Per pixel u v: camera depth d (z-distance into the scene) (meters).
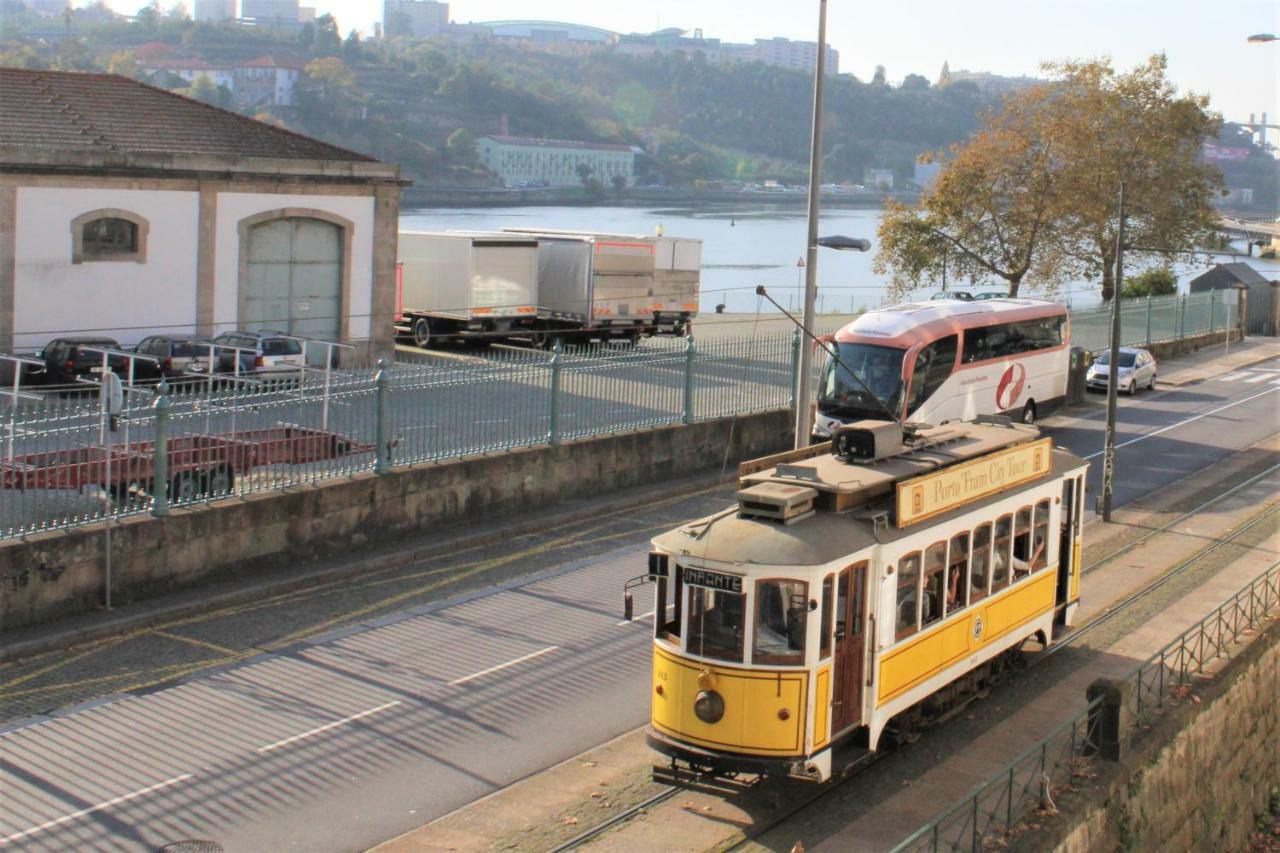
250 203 35.94
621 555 23.11
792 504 13.75
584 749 15.08
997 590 16.56
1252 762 20.42
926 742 15.67
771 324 56.25
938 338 32.00
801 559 13.05
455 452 23.81
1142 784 15.79
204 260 35.25
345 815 13.23
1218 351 58.88
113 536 18.53
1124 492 30.50
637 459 27.61
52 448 18.06
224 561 20.00
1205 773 18.16
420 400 23.11
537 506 25.39
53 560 17.91
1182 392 47.06
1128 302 54.31
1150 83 55.28
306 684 16.66
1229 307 63.12
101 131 35.03
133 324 34.16
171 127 36.62
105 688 16.27
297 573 20.59
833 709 13.44
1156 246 56.31
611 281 45.53
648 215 144.75
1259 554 24.97
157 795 13.49
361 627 18.84
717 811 13.65
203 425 19.91
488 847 12.67
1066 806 13.94
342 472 21.88
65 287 32.91
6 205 31.69
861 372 31.11
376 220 38.47
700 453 29.30
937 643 15.12
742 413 30.58
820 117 23.25
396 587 20.75
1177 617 20.91
